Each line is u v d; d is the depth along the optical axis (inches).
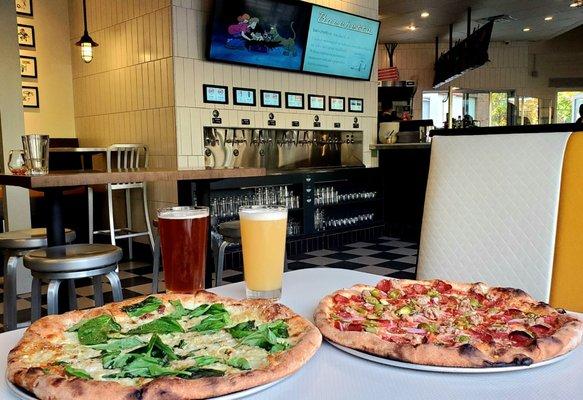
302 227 227.0
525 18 371.6
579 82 480.1
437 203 62.2
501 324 33.6
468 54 318.0
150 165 207.6
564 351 28.2
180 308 35.7
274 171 221.0
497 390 25.0
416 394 24.7
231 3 195.8
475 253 58.4
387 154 269.0
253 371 24.8
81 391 22.5
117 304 36.2
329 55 242.7
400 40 438.0
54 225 105.8
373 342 28.8
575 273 52.5
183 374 25.0
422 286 42.7
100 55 230.1
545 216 55.0
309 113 243.1
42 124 243.3
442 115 476.1
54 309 80.5
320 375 27.0
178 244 41.3
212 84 203.2
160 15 194.2
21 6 234.4
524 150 57.6
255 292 40.6
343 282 47.3
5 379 26.5
